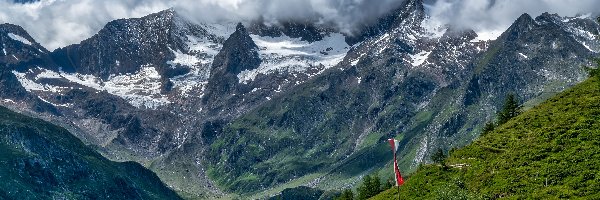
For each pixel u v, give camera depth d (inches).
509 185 4399.6
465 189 4630.9
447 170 5152.6
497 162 4835.1
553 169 4382.4
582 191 4005.9
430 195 4810.5
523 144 4970.5
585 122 4963.1
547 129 5068.9
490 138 5413.4
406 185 5265.8
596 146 4522.6
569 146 4655.5
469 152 5290.4
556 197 4042.8
